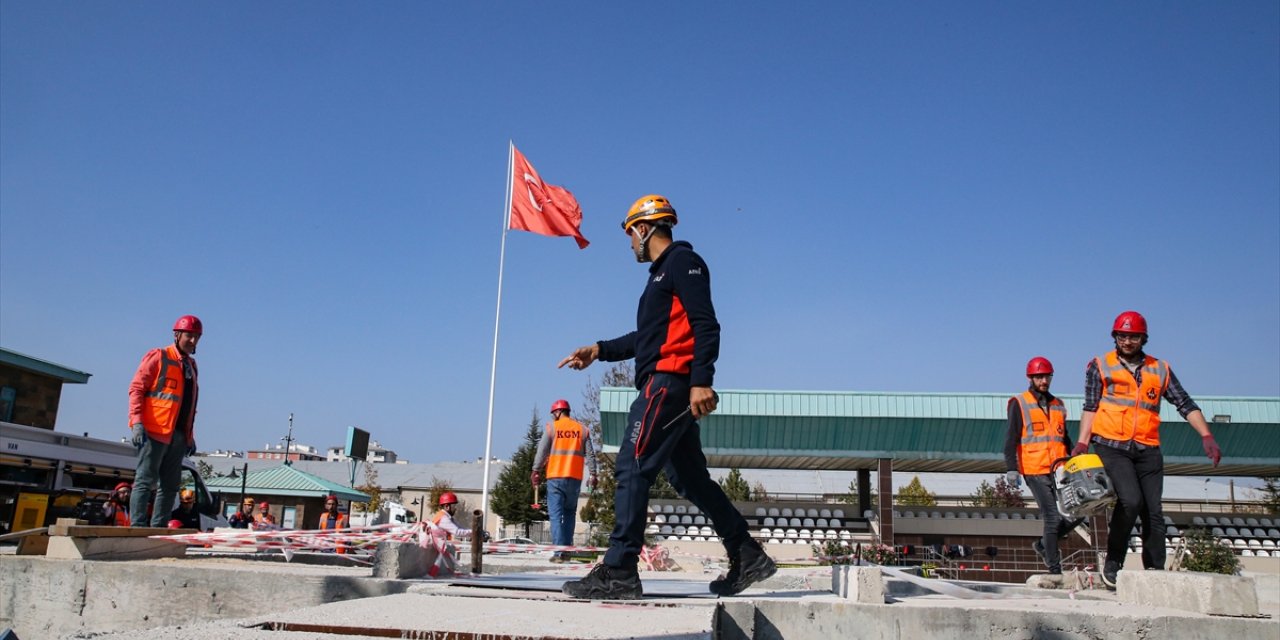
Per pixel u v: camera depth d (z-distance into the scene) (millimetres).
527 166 19125
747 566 3955
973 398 22328
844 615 3742
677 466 3945
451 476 72500
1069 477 6000
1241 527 25531
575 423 10086
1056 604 4387
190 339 7000
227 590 4742
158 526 6914
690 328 3789
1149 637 3814
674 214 4062
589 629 2461
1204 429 5816
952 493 51344
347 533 5734
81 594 4926
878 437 22688
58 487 11250
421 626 2426
